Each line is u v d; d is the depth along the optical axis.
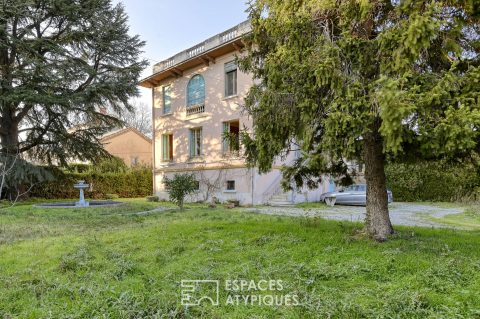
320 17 4.69
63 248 5.50
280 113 4.61
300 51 4.58
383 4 4.23
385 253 4.33
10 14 13.17
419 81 3.84
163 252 5.00
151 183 23.16
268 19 5.17
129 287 3.71
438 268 3.67
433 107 3.62
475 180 6.17
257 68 5.79
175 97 18.83
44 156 17.06
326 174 6.86
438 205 15.29
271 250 4.84
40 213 11.12
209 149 16.61
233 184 15.36
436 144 3.58
